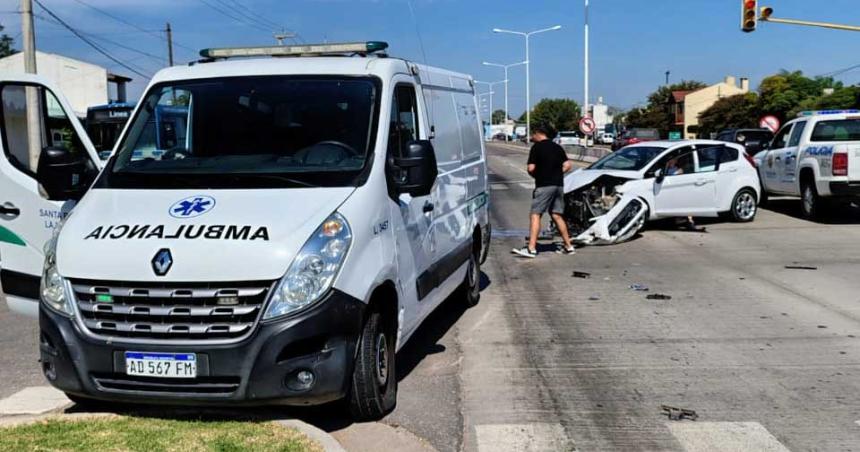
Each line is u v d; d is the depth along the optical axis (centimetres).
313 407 531
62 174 561
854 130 1559
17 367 636
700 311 823
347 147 523
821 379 594
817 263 1097
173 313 431
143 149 544
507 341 715
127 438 439
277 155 525
